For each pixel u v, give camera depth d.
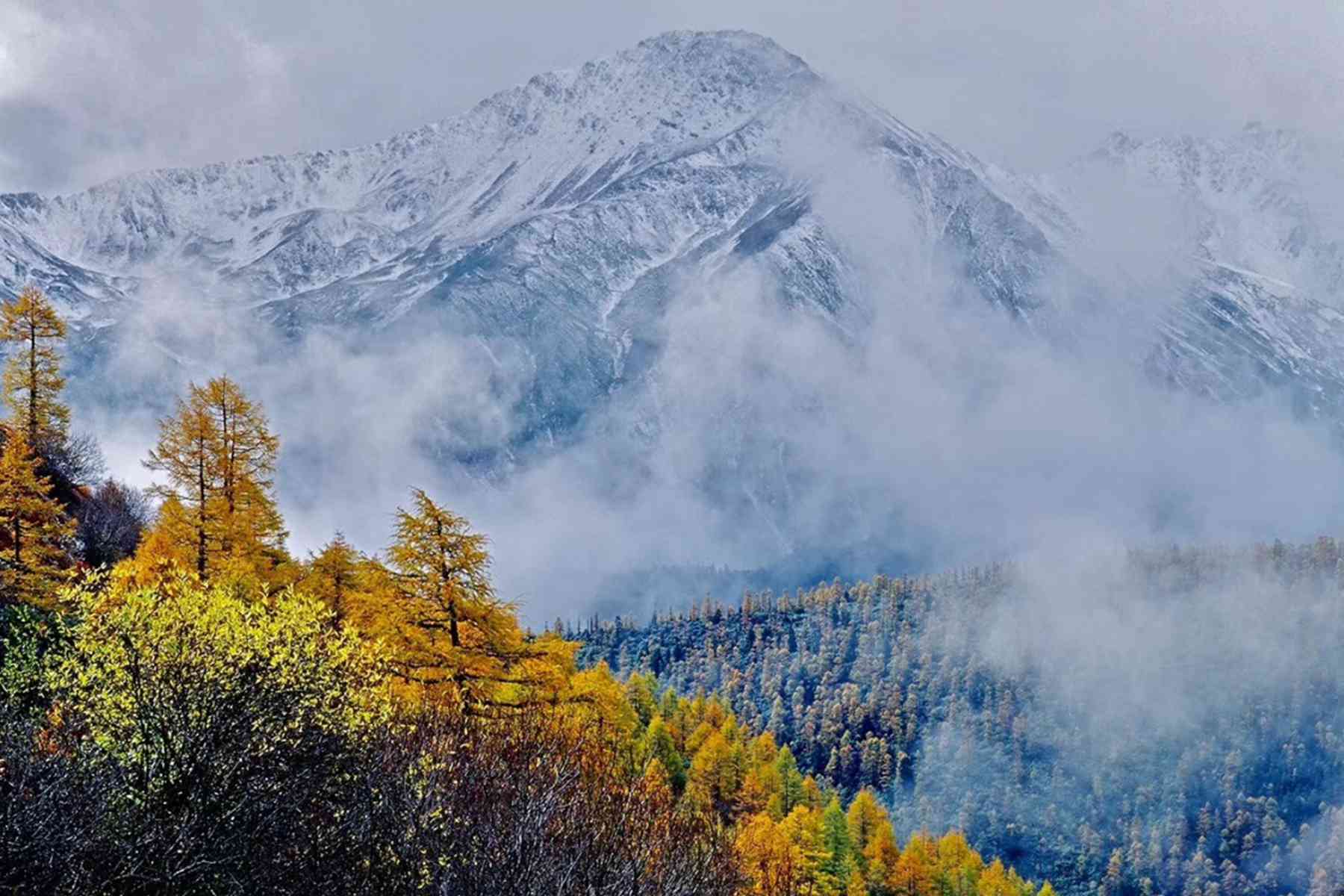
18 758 12.52
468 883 13.26
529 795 15.21
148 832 12.38
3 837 11.44
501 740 18.95
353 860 13.39
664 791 22.14
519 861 13.69
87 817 12.20
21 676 14.13
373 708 15.66
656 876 15.90
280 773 13.52
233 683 13.77
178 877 12.20
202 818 12.84
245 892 12.52
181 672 13.70
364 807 13.88
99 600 14.95
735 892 18.64
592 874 14.34
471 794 15.12
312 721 14.13
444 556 25.00
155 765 13.13
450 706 22.31
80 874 11.65
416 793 14.09
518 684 25.38
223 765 13.21
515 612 25.92
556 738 20.28
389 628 24.31
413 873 13.35
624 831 16.42
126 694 13.48
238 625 14.57
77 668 13.77
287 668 14.12
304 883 12.90
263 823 13.04
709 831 20.09
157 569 28.09
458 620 25.00
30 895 11.27
